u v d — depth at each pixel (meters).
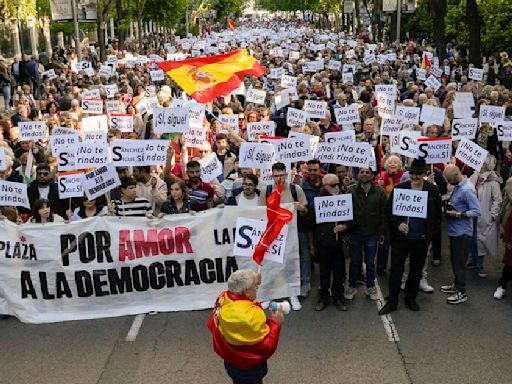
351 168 11.81
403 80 23.34
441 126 13.57
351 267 9.45
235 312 5.82
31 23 43.91
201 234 9.10
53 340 8.42
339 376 7.47
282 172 9.06
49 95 20.28
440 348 8.08
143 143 9.88
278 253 8.07
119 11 40.66
